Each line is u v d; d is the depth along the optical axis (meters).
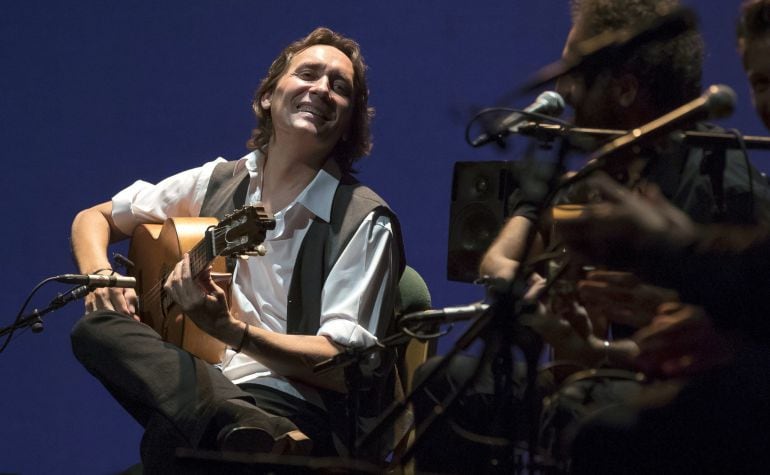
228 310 7.02
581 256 4.77
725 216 5.66
